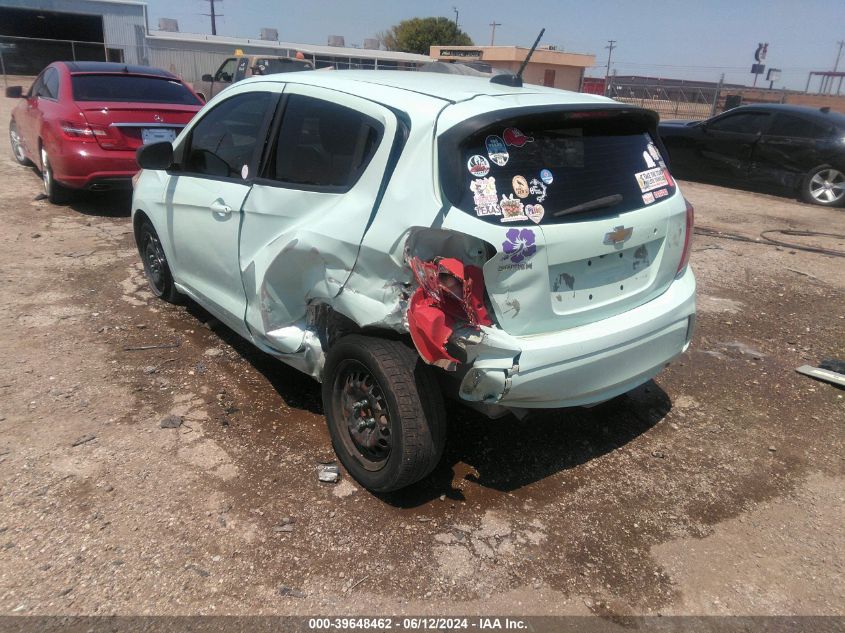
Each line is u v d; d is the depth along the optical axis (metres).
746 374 4.59
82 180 7.18
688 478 3.39
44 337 4.47
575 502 3.15
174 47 36.53
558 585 2.64
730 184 12.45
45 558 2.61
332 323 3.32
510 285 2.68
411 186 2.75
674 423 3.92
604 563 2.78
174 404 3.76
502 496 3.16
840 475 3.48
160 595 2.47
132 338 4.55
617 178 3.10
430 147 2.72
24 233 6.81
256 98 3.83
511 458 3.47
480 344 2.59
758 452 3.66
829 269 7.20
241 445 3.41
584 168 2.99
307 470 3.25
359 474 3.11
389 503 3.06
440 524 2.94
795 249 7.97
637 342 3.09
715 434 3.82
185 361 4.28
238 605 2.46
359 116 3.09
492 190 2.68
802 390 4.39
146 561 2.62
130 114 7.26
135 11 35.28
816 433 3.88
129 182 7.36
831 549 2.93
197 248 4.16
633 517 3.07
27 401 3.68
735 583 2.71
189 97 8.23
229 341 4.60
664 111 31.53
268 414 3.72
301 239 3.15
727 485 3.35
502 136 2.78
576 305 2.93
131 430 3.48
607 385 3.06
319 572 2.63
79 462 3.19
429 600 2.53
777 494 3.30
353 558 2.71
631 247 3.09
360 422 3.13
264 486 3.11
